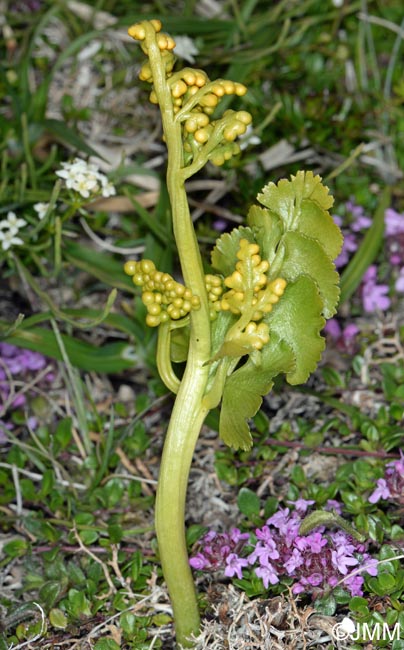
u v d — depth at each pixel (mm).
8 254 298
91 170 291
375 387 293
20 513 267
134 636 238
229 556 240
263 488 269
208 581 248
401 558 242
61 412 297
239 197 333
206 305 210
